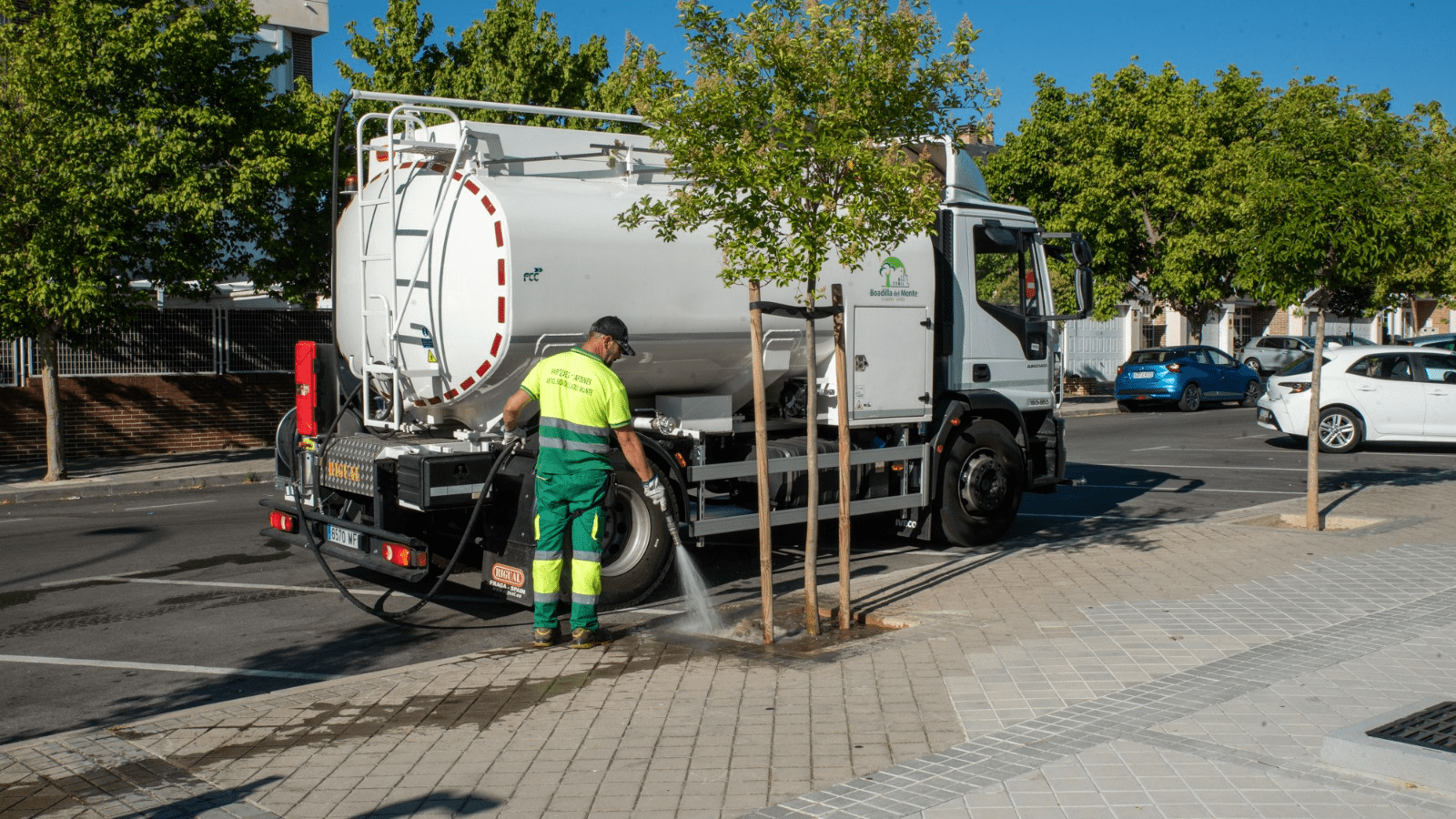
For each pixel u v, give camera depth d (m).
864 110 6.29
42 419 18.44
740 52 6.24
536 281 7.13
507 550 7.14
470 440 7.46
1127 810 3.94
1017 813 3.93
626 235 7.56
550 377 6.62
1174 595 7.40
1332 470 15.70
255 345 20.69
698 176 6.38
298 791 4.38
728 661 6.14
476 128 7.63
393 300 7.63
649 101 6.35
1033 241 10.52
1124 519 11.64
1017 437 10.40
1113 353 39.62
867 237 6.43
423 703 5.47
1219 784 4.16
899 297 9.18
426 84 21.88
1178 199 25.98
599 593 6.75
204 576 9.08
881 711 5.16
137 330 19.41
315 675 6.42
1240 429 22.61
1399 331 48.22
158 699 6.00
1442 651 5.94
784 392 9.02
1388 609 6.94
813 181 6.36
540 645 6.61
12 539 10.97
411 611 7.13
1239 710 4.99
